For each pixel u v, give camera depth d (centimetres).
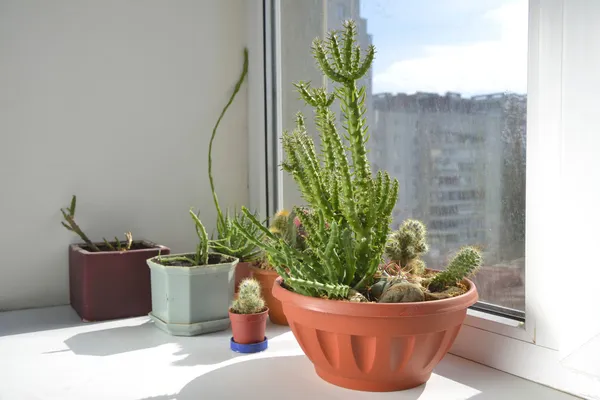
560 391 81
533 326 84
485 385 83
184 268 110
